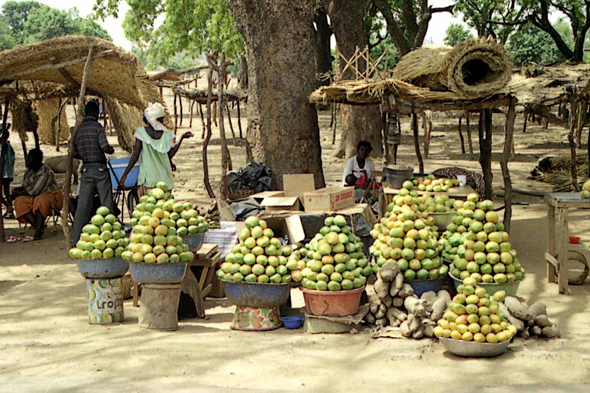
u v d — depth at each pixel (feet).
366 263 20.34
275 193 27.73
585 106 46.68
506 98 28.32
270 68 33.99
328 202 25.80
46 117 83.30
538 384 15.31
